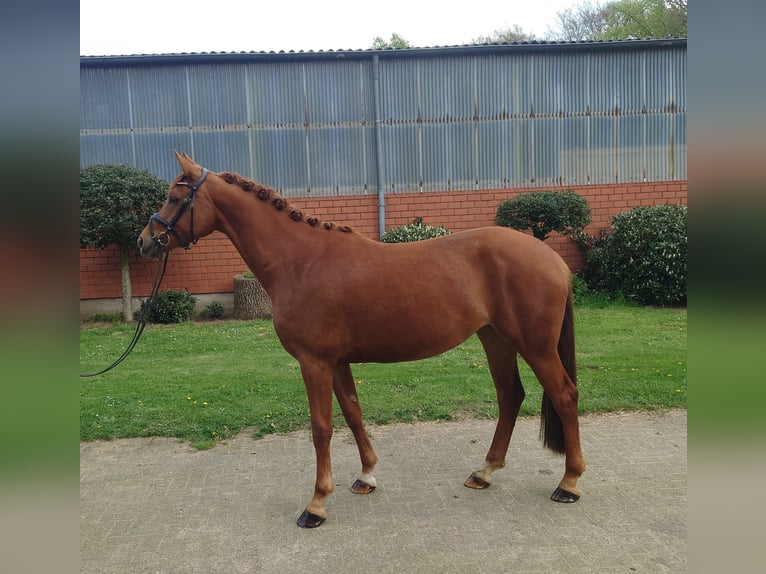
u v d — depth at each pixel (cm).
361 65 947
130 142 927
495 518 287
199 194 295
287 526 285
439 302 285
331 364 291
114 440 409
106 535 280
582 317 800
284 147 948
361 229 967
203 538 275
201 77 929
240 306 896
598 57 962
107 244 834
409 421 434
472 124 962
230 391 497
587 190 979
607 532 270
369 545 264
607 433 400
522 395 329
